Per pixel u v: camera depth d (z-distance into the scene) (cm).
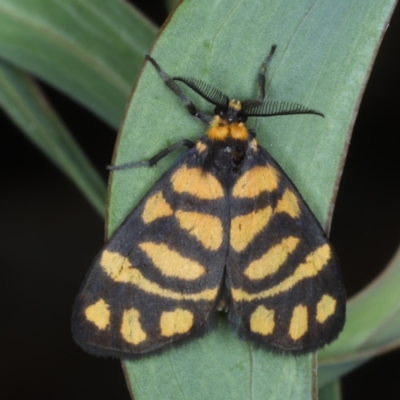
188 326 13
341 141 13
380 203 16
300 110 13
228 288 13
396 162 16
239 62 13
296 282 13
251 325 13
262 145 13
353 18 13
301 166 13
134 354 13
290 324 13
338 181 13
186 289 13
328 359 14
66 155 14
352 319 14
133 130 13
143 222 13
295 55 13
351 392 17
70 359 17
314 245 13
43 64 14
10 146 16
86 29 14
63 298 17
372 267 16
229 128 13
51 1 14
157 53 13
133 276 13
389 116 16
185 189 13
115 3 14
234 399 13
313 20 13
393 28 16
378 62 16
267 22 13
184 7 13
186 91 13
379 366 17
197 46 13
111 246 13
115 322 13
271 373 13
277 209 13
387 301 14
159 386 13
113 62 14
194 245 13
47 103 14
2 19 14
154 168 13
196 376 13
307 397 13
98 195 14
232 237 13
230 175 13
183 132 13
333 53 13
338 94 13
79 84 14
